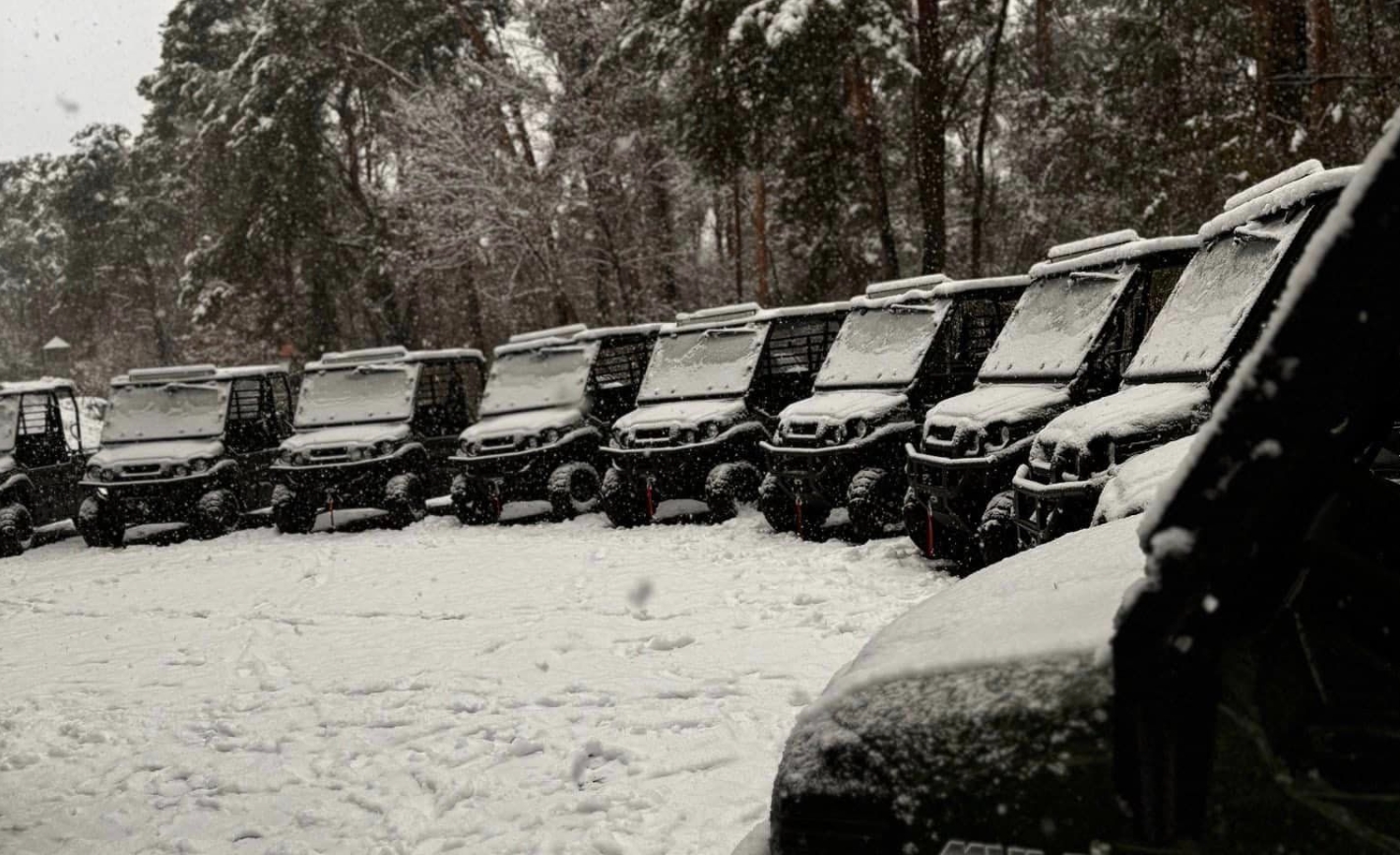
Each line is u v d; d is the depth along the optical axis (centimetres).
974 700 167
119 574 1284
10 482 1580
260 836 478
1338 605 157
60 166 5775
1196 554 136
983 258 2980
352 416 1575
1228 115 1947
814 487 1044
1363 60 1994
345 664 760
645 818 454
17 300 8100
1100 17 3047
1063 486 625
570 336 1571
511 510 1436
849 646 679
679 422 1248
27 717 691
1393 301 128
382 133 3388
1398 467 271
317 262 3575
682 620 794
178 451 1559
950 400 891
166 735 632
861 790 174
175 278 6084
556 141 2831
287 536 1498
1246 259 632
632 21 2475
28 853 479
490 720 601
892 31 1914
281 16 3331
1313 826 146
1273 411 131
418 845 452
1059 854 158
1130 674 144
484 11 3203
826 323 1371
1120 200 2497
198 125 4109
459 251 2869
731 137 2053
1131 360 764
